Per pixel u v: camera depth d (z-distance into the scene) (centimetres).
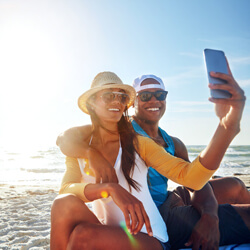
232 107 74
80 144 108
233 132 79
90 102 113
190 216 116
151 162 108
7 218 237
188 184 95
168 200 127
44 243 172
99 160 99
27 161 1276
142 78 151
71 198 92
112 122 111
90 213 93
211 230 105
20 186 497
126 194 87
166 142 145
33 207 282
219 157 85
